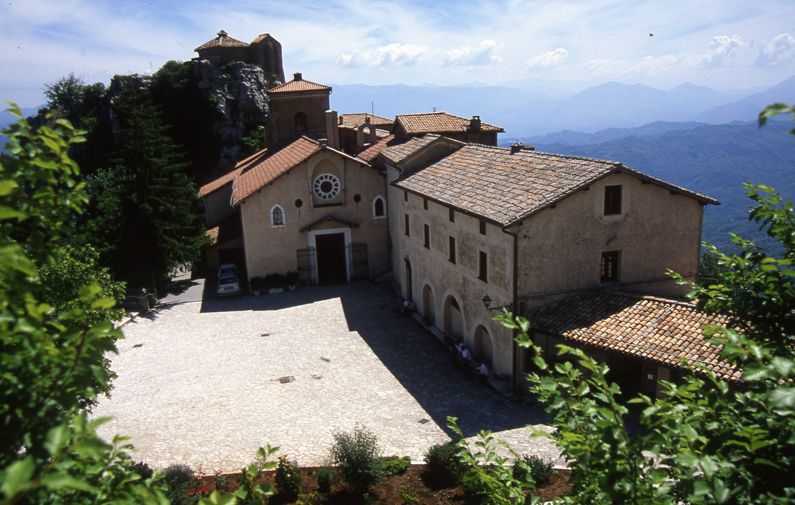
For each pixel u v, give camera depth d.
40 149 6.53
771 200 8.54
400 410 25.47
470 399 26.22
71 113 82.50
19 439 5.59
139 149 42.06
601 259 26.66
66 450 4.79
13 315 5.34
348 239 46.38
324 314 39.16
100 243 41.34
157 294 46.00
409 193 37.59
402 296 41.19
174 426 24.50
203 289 47.22
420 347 32.91
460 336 32.75
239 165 64.50
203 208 59.78
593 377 6.97
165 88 77.25
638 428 21.55
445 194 31.39
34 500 5.04
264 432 23.88
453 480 19.62
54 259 6.98
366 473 19.03
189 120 76.75
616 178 25.83
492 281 27.42
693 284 9.43
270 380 29.03
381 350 32.62
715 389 7.40
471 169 33.41
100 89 82.12
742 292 8.39
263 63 83.81
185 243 45.38
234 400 26.91
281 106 61.62
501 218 25.23
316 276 46.41
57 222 6.76
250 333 35.97
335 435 20.62
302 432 23.77
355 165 45.50
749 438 6.03
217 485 19.52
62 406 5.98
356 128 60.31
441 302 33.91
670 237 27.31
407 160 38.41
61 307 11.17
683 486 5.70
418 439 22.86
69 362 5.76
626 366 26.31
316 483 19.91
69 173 6.79
